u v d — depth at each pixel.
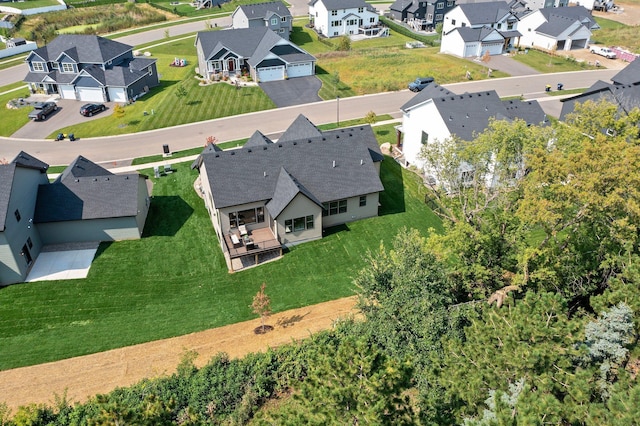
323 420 16.72
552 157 25.70
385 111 63.50
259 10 94.00
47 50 73.19
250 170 38.91
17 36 101.62
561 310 21.17
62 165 52.12
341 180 40.41
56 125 63.00
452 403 20.66
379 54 85.81
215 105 66.00
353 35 102.38
